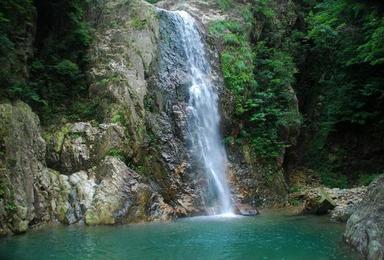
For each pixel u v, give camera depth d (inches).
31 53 612.7
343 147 863.1
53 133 586.6
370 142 848.9
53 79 637.3
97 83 640.4
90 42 692.1
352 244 395.9
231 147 706.8
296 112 790.5
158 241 425.7
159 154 608.7
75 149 569.9
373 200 411.8
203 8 868.6
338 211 570.6
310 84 948.6
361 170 836.6
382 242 352.5
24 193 482.3
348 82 875.4
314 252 387.5
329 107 874.1
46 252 381.1
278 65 807.1
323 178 824.9
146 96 639.1
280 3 936.9
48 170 539.2
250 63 789.9
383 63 808.3
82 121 617.6
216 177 657.6
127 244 412.8
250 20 852.0
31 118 526.3
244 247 405.7
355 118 838.5
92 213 506.3
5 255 370.3
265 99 762.8
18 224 458.0
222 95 737.6
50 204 514.0
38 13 663.1
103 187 523.5
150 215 538.6
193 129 668.7
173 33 723.4
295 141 786.2
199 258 368.2
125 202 524.1
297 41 945.5
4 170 467.8
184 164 626.2
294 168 841.5
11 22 572.7
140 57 660.7
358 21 832.3
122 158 566.3
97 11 732.0
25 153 502.3
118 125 585.0
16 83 551.8
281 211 641.0
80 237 438.9
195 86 705.6
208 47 773.9
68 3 662.5
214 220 549.6
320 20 861.8
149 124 621.3
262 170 715.4
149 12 706.8
